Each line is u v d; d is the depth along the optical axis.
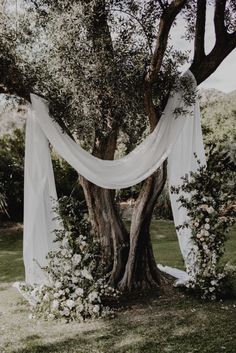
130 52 4.97
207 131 14.56
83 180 6.03
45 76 5.23
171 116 5.67
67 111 5.35
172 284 6.09
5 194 11.64
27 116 5.71
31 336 4.52
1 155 12.14
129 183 5.73
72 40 4.77
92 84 4.90
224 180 5.52
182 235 5.97
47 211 5.73
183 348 4.05
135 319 4.90
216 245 5.52
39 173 5.71
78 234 5.28
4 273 7.39
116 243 6.08
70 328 4.71
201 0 5.68
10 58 5.04
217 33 5.78
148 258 6.12
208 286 5.45
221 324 4.59
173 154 5.96
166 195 12.27
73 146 5.59
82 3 4.89
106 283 5.91
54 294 4.99
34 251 5.65
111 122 5.64
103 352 4.06
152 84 5.09
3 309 5.41
